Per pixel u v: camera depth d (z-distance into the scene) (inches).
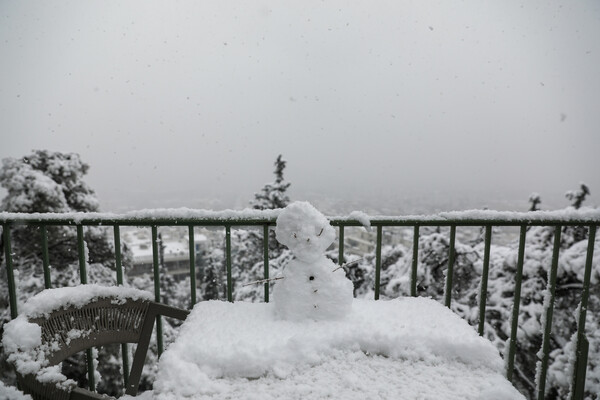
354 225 79.7
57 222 79.0
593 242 76.9
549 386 178.9
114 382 328.2
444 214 78.5
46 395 47.1
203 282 588.7
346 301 61.5
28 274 315.9
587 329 162.1
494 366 48.9
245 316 63.1
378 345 52.3
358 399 42.6
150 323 71.1
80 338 62.6
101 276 343.3
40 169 365.7
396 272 219.3
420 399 42.4
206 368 48.4
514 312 79.2
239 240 431.8
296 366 49.3
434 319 60.8
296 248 62.7
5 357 50.4
